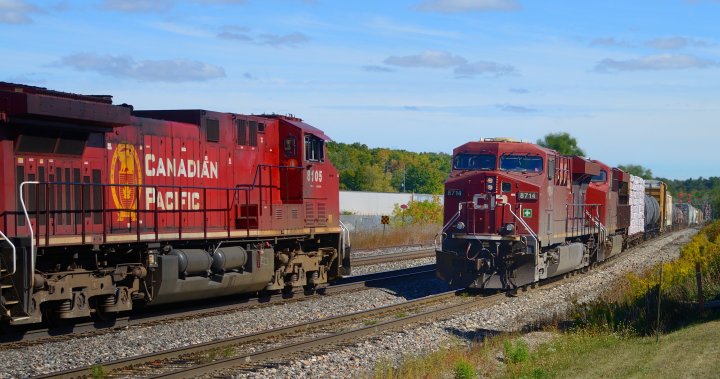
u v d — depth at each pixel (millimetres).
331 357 13555
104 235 15508
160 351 13023
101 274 15703
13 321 13445
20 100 13750
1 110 13828
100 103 15141
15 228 14273
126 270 16266
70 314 14898
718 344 14383
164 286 16703
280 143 21859
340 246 23766
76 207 15516
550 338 16641
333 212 23500
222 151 19531
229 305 19141
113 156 16391
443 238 24219
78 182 15539
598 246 31875
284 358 13312
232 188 19453
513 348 14641
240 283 19188
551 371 13125
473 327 17844
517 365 13602
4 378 11547
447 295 22609
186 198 18359
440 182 123938
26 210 14352
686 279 23844
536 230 23359
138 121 17094
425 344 15500
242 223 19875
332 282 25516
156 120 17594
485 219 23719
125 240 16000
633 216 43562
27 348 13484
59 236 14602
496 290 24672
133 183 16891
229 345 14305
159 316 17078
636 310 19000
